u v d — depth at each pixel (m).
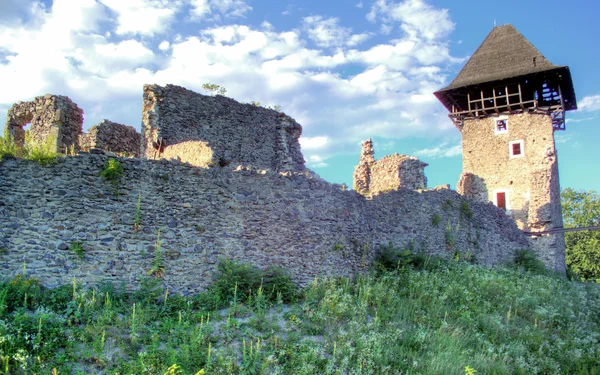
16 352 9.05
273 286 13.72
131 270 12.35
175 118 21.45
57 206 11.88
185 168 13.56
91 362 9.39
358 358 11.23
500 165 35.59
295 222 15.21
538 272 26.95
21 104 20.50
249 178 14.62
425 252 20.52
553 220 32.84
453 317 15.16
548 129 34.59
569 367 14.09
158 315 11.66
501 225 27.81
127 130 24.58
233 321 11.70
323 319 12.66
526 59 35.75
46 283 11.46
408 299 15.60
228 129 23.08
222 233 13.81
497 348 13.77
